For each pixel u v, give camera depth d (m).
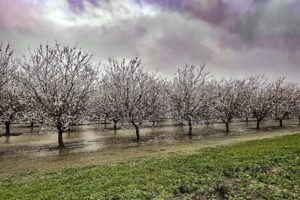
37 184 15.53
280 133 41.31
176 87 46.03
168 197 12.61
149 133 43.06
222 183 14.34
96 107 51.31
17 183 16.31
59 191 13.72
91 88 36.53
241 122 65.00
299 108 59.78
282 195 13.16
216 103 47.84
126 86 36.97
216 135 40.22
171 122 61.53
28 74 30.58
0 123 42.66
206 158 19.28
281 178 15.43
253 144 25.09
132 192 12.88
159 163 18.52
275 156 19.28
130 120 36.00
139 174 15.96
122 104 36.56
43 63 30.67
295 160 18.44
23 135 41.94
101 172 16.95
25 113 33.00
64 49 31.39
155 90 44.19
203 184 14.23
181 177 15.12
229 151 21.56
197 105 42.44
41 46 30.98
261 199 12.78
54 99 30.05
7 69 34.81
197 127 52.09
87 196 12.64
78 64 31.66
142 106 37.28
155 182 14.37
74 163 22.38
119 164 19.69
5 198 13.30
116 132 44.56
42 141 35.97
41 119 30.59
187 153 22.22
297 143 24.36
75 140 36.59
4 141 36.25
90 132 44.91
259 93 55.66
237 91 51.53
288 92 62.81
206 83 52.75
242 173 15.95
